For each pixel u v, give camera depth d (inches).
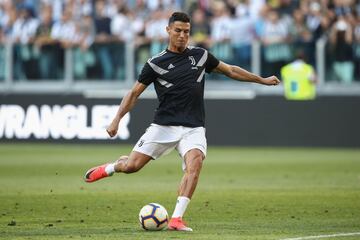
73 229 1279.5
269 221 1392.7
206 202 1681.8
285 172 2416.3
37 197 1761.8
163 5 3853.3
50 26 3897.6
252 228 1296.8
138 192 1875.0
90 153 3120.1
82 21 3811.5
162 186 2018.9
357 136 3403.1
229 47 3508.9
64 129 3607.3
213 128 3516.2
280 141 3464.6
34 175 2297.0
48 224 1342.3
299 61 3430.1
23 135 3659.0
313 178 2228.1
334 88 3476.9
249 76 1330.0
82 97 3582.7
